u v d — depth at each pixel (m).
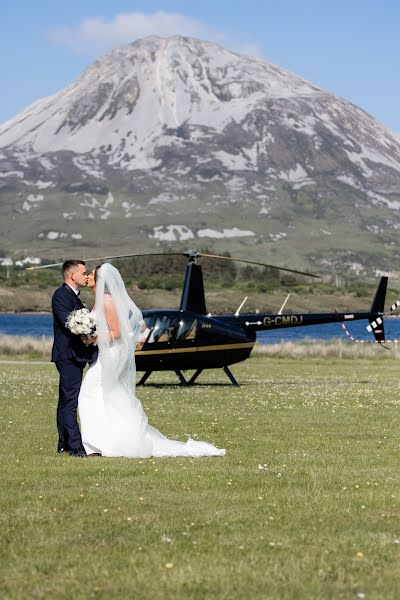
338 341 123.19
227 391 56.47
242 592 15.16
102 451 29.00
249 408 45.00
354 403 47.88
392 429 36.66
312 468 27.00
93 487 23.75
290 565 16.64
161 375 74.50
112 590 15.24
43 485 23.98
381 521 20.19
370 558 17.19
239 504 21.86
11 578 15.88
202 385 62.62
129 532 19.00
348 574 16.16
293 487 24.02
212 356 60.78
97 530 19.14
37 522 19.86
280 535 18.84
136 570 16.28
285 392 55.47
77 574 16.08
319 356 108.38
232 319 62.31
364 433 35.41
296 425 37.91
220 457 29.14
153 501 22.09
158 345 59.78
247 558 17.12
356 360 103.38
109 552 17.47
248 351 61.81
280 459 28.75
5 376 68.44
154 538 18.52
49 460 28.11
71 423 29.52
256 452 30.23
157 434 31.08
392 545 18.12
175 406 45.97
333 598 14.90
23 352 106.62
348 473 26.19
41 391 54.16
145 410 43.69
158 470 26.30
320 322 65.44
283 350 108.69
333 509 21.33
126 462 27.77
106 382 29.17
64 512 20.84
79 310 28.86
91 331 28.78
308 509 21.31
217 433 35.25
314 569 16.44
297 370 82.88
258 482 24.56
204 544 18.06
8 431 35.25
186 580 15.74
